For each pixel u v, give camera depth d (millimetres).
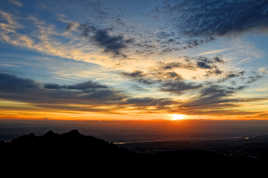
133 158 57281
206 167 61906
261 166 71062
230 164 69500
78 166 41531
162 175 49969
